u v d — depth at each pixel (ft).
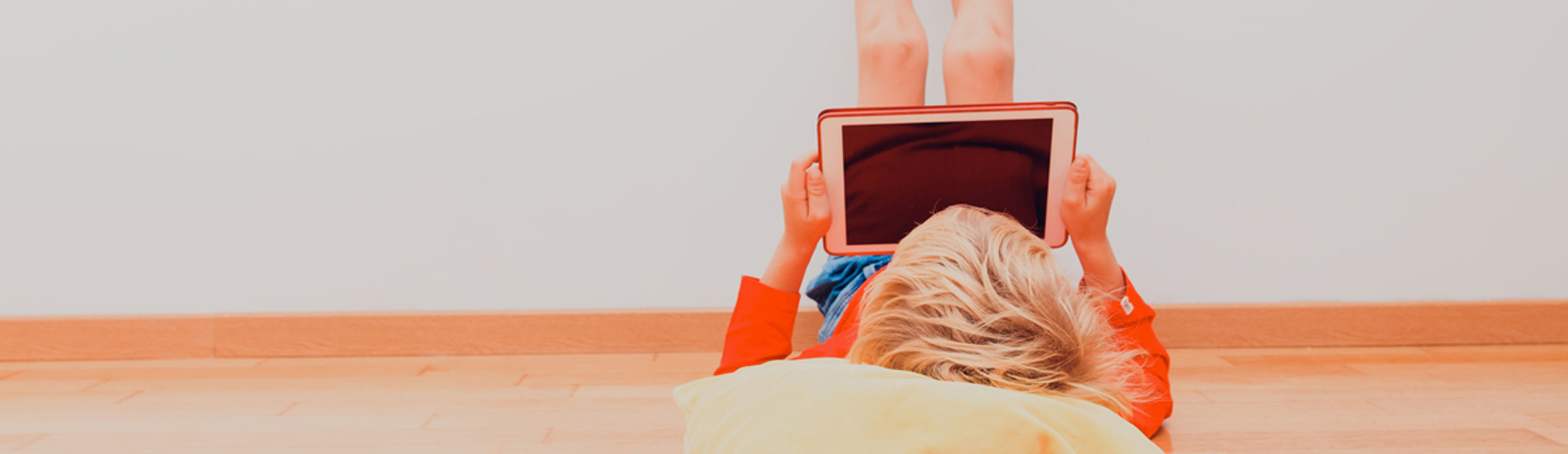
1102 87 4.05
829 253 2.42
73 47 3.91
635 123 4.06
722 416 1.41
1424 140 4.11
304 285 4.05
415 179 4.03
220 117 3.97
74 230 3.98
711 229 4.10
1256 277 4.15
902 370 1.44
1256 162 4.10
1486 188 4.15
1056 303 1.47
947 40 3.27
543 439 2.66
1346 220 4.14
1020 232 1.63
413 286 4.08
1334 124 4.09
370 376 3.56
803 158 2.28
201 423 2.83
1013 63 3.27
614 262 4.11
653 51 4.03
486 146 4.04
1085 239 2.31
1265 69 4.06
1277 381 3.37
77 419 2.88
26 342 3.90
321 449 2.56
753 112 4.06
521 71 4.01
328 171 4.01
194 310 4.03
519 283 4.10
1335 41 4.06
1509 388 3.25
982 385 1.30
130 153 3.96
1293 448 2.52
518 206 4.07
